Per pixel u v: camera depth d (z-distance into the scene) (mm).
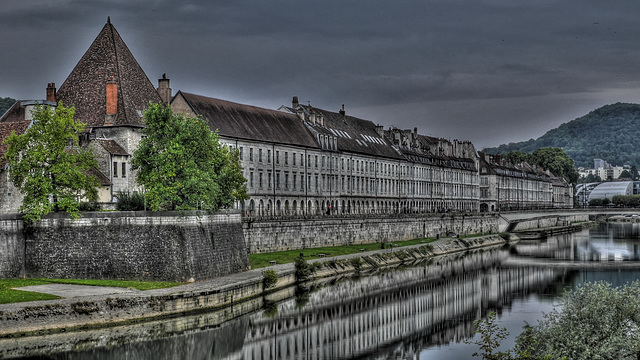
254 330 67938
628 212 186875
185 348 59219
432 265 121062
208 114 114250
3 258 73812
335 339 66750
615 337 47531
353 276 103875
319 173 140625
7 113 105062
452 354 62281
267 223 104562
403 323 73750
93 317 61219
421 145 198125
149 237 74000
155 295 64750
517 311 79625
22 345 56844
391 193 172625
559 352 47969
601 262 125188
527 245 166875
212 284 72312
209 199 79062
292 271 90750
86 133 98250
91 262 74562
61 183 76188
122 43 106875
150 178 78812
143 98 104812
